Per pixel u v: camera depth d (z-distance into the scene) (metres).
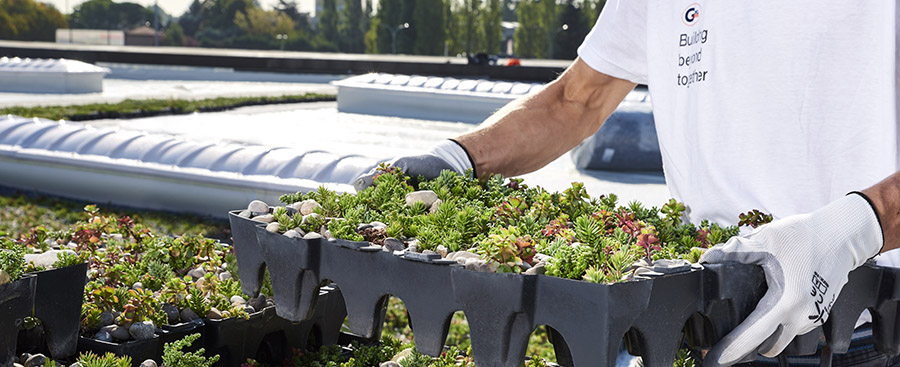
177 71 28.59
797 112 1.77
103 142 8.38
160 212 7.53
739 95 1.83
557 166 9.66
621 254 1.22
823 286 1.28
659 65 2.03
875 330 1.49
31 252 2.32
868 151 1.72
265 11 106.81
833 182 1.77
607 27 2.13
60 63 19.64
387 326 4.55
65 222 7.18
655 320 1.20
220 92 19.91
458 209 1.64
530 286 1.18
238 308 2.16
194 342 2.10
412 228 1.53
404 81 16.97
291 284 1.44
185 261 2.62
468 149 2.02
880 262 1.77
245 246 1.55
